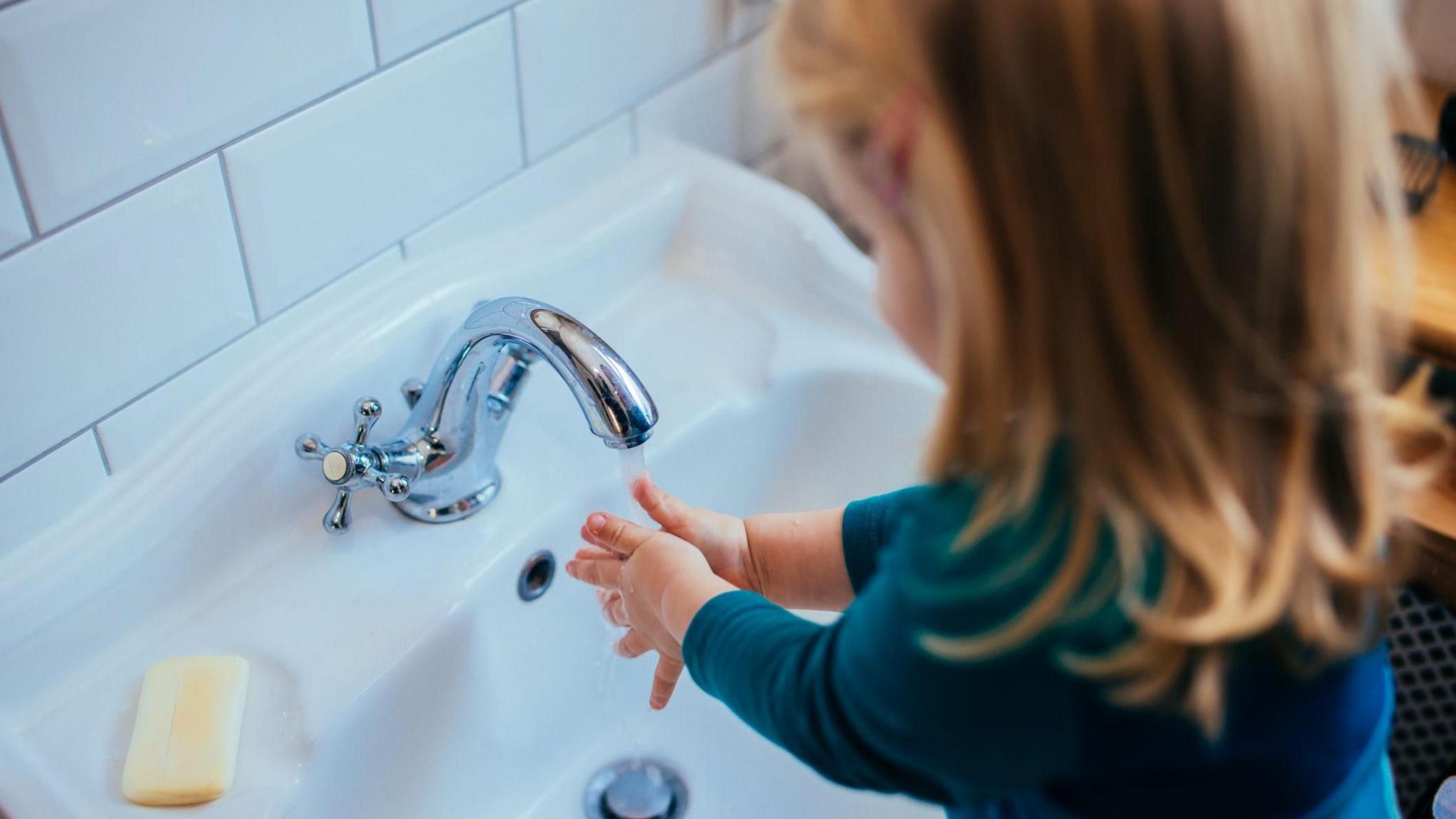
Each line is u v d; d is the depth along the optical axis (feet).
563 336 2.21
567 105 2.90
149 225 2.19
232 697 2.25
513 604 2.62
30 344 2.11
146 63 2.07
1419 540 2.60
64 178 2.04
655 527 2.50
